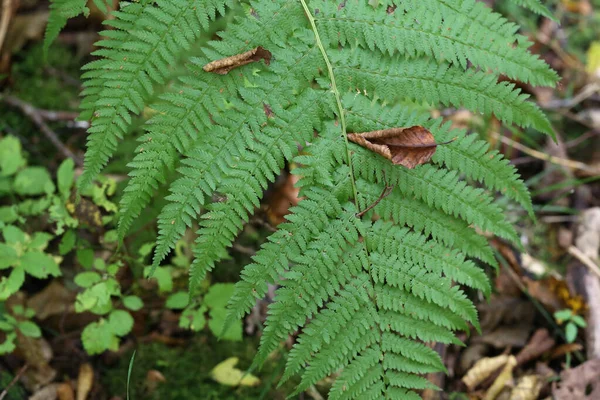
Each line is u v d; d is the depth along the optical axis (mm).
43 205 1019
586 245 1144
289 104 854
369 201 862
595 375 1032
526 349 1059
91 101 840
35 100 1164
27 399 990
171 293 1044
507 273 1101
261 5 856
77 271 1049
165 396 1016
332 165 858
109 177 1060
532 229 1159
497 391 1032
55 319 1030
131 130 1055
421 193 861
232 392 1021
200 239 833
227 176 851
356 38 863
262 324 1049
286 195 1054
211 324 991
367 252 864
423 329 868
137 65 835
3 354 1001
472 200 859
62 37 1212
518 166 1210
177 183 831
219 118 842
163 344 1045
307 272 846
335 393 860
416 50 865
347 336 861
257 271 840
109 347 978
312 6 862
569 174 1200
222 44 846
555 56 1349
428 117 863
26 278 1044
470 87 861
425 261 864
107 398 1014
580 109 1278
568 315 1065
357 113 861
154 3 871
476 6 862
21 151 1112
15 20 1192
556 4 1422
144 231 1028
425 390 1008
